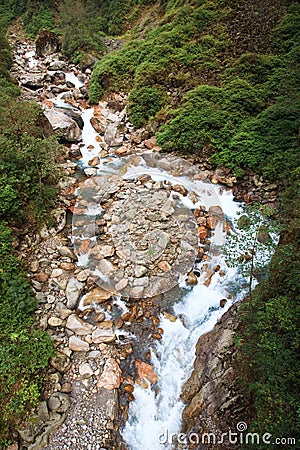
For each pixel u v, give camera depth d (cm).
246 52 1457
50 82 1794
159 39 1638
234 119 1191
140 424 588
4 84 1525
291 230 691
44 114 1262
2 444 523
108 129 1377
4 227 808
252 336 570
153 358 668
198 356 657
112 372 634
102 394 605
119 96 1600
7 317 670
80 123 1437
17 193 862
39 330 673
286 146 1037
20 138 962
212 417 557
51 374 621
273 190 1004
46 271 815
